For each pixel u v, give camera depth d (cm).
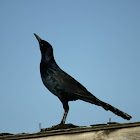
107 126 901
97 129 898
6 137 898
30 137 897
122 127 898
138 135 888
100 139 888
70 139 895
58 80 1336
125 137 888
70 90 1321
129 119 1205
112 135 892
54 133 898
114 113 1238
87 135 896
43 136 898
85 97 1309
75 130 898
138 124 898
